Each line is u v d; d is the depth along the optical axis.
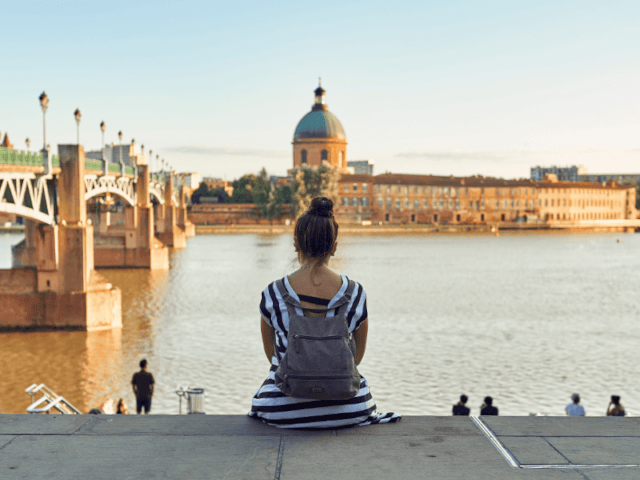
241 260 86.19
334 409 4.08
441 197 179.50
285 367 3.80
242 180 190.38
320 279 3.92
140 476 3.53
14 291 38.00
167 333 36.69
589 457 3.79
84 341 34.78
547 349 32.41
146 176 77.44
